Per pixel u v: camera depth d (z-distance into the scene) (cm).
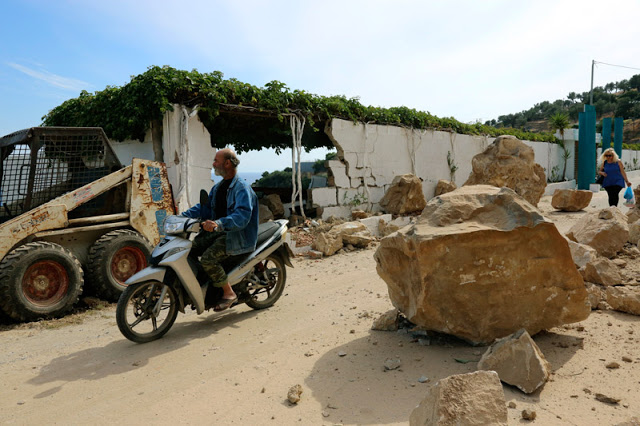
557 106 12962
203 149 999
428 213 371
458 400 224
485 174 1277
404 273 385
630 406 253
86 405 317
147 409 304
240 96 1017
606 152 1002
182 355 405
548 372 292
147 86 898
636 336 354
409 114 1473
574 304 352
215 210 501
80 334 504
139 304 458
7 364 416
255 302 546
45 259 573
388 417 264
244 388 325
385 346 378
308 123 1277
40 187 649
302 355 380
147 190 718
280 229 563
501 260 340
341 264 824
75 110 1051
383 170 1382
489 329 351
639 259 559
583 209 1238
